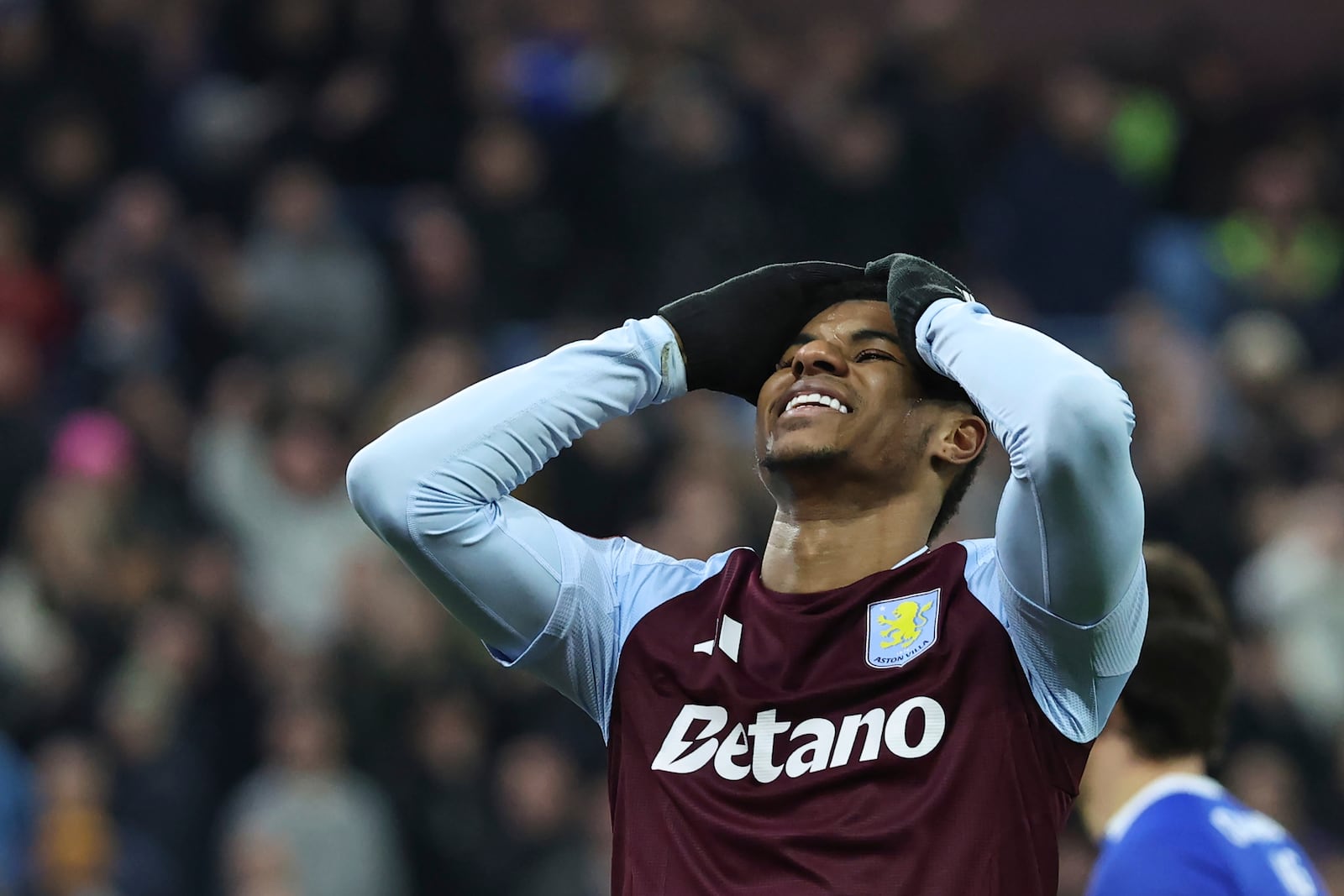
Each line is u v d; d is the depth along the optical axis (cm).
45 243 3409
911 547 1030
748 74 3562
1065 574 925
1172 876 1185
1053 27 4378
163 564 2792
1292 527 3012
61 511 2739
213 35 3634
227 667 2709
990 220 3600
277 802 2519
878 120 3425
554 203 3356
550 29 3769
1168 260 3731
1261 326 3597
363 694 2627
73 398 3105
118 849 2512
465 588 1028
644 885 962
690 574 1066
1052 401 908
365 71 3516
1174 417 3116
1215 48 4091
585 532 2878
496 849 2561
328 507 2945
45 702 2633
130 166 3525
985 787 934
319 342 3216
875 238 3334
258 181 3456
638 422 2986
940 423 1038
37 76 3484
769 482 1049
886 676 963
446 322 3256
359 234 3359
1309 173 4059
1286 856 1220
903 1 4119
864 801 934
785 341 1080
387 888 2539
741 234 3228
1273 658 2830
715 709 990
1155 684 1251
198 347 3225
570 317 3209
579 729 2680
